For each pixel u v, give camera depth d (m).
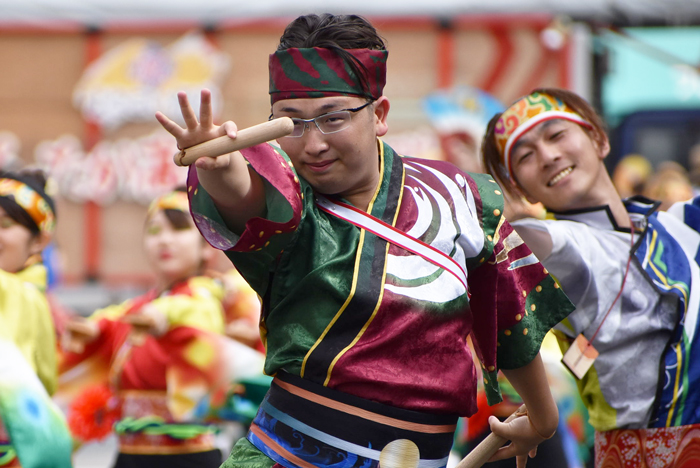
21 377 8.58
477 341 6.35
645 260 7.72
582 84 22.52
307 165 5.49
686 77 24.36
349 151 5.43
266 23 22.45
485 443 6.50
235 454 5.77
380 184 5.73
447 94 22.41
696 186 20.23
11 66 22.59
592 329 7.61
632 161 24.23
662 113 24.58
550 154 7.93
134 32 22.58
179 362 12.02
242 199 5.18
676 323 7.54
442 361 5.52
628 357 7.59
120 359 12.37
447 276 5.58
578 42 22.52
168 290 12.80
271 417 5.60
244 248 5.23
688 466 7.47
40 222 9.95
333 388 5.39
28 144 22.69
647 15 22.56
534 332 6.39
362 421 5.34
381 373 5.36
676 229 8.07
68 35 22.61
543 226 7.46
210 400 12.15
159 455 11.98
